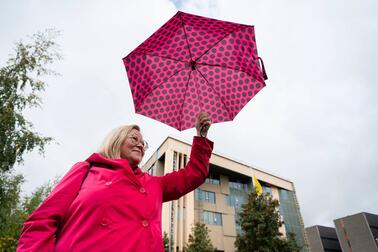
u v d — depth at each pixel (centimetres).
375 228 6100
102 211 132
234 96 242
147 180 176
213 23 222
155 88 243
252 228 1995
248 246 1953
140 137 198
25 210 1995
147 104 242
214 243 3216
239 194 3809
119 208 136
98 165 161
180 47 235
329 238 7169
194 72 245
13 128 1021
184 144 3453
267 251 1841
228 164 3847
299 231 3969
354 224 6269
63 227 132
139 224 137
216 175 3838
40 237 122
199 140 220
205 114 229
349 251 6203
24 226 127
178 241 2778
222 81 244
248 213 2075
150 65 239
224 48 236
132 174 155
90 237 125
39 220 127
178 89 246
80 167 156
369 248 5862
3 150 973
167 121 244
